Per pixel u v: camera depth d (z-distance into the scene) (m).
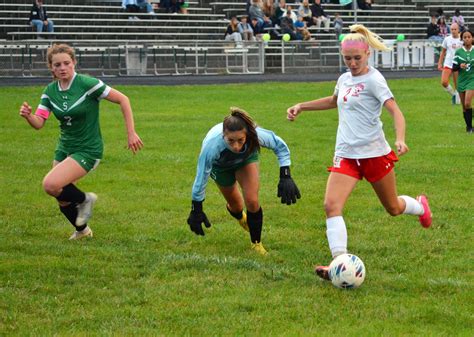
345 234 13.47
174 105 41.31
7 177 23.06
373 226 17.34
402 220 17.86
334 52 66.75
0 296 12.58
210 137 14.10
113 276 13.66
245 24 66.81
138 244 16.08
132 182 22.44
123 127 33.41
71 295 12.65
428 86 52.59
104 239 16.45
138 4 70.50
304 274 13.87
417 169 23.84
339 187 13.54
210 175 15.16
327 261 14.88
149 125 33.78
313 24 74.06
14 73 55.62
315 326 11.32
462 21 78.50
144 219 18.19
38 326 11.30
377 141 13.48
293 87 50.91
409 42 68.50
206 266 14.30
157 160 25.81
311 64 66.06
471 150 27.36
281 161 14.54
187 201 20.09
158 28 69.31
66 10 67.19
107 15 68.06
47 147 28.38
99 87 15.66
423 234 16.62
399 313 11.84
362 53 13.28
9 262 14.41
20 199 20.30
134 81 54.12
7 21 63.47
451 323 11.50
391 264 14.58
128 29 68.00
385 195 13.92
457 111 38.84
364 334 11.00
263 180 22.58
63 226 17.59
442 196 20.27
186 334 11.00
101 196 20.62
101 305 12.20
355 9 75.19
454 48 40.62
